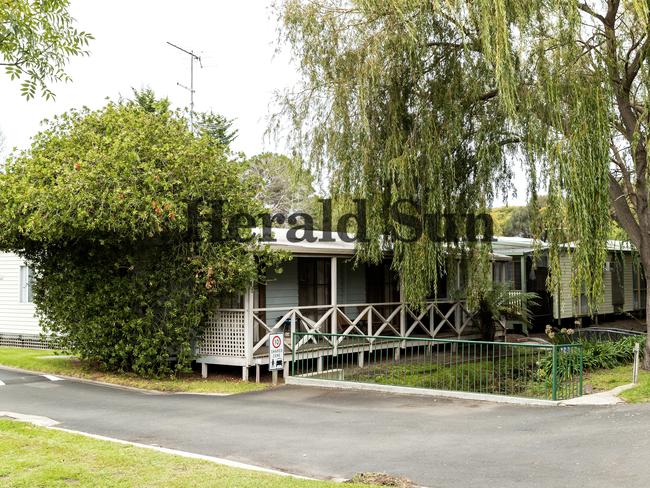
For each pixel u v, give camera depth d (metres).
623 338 16.73
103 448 7.18
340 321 17.20
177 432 8.71
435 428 8.73
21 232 13.26
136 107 15.27
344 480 6.41
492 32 11.32
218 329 13.77
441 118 12.82
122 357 13.90
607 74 11.53
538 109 11.72
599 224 11.43
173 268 13.16
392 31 12.27
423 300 13.76
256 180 14.34
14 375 14.47
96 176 12.02
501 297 18.19
